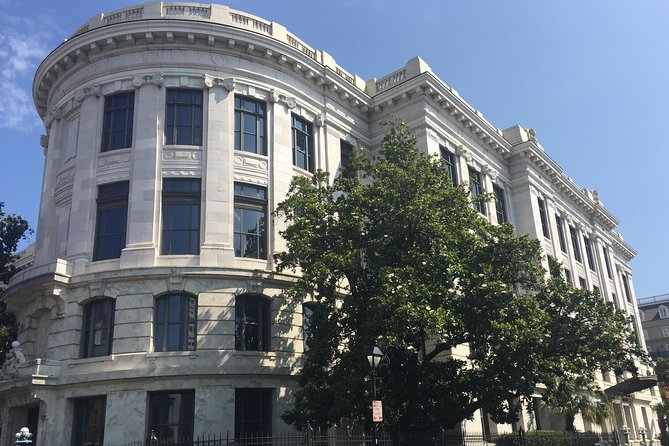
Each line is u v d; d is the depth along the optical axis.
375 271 22.73
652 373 64.50
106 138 30.41
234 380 26.48
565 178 53.59
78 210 29.11
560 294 26.77
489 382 22.52
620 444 47.06
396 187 24.38
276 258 26.62
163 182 29.03
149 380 25.55
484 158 44.28
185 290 27.16
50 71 33.06
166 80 30.52
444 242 23.41
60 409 25.92
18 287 27.97
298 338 29.23
